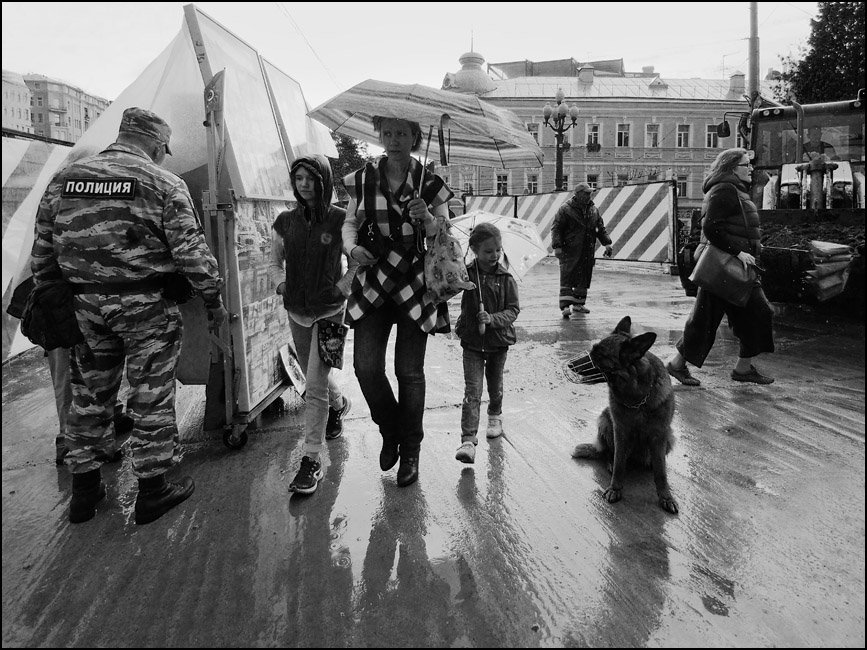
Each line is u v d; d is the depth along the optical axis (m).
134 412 2.98
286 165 4.78
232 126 3.82
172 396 3.08
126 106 3.97
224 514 3.05
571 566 2.56
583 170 45.44
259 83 4.63
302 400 4.89
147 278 2.91
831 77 26.67
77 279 2.83
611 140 45.44
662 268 14.00
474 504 3.11
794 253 6.32
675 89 48.97
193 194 3.99
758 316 4.90
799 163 8.26
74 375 3.00
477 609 2.30
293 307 3.45
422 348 3.25
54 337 2.80
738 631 2.16
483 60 33.31
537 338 7.09
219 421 4.14
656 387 2.99
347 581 2.48
